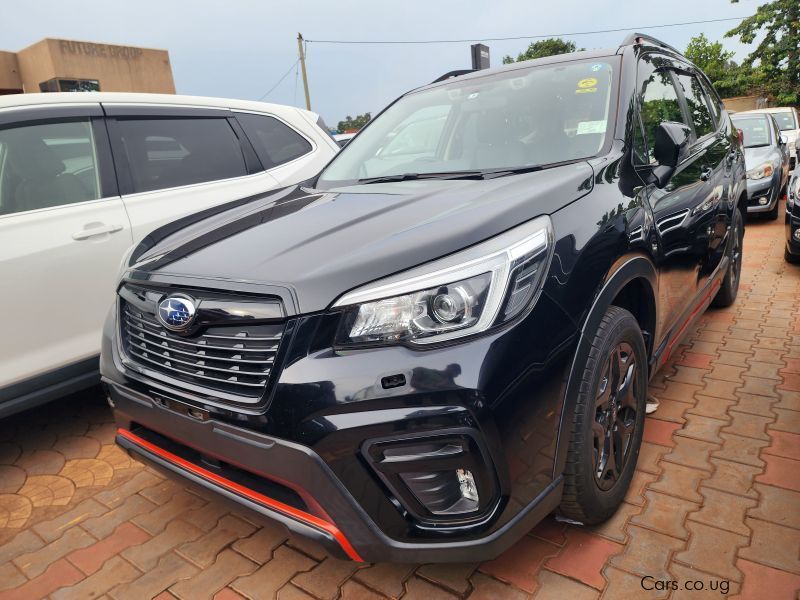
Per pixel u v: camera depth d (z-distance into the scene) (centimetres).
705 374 332
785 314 422
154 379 191
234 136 393
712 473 239
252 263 178
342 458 154
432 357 152
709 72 2727
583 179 207
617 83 263
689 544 201
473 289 157
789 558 191
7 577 216
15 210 299
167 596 201
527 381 160
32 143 313
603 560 197
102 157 333
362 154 305
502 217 173
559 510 199
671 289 258
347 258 167
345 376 153
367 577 200
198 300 175
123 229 323
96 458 297
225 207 270
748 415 282
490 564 200
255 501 176
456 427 151
